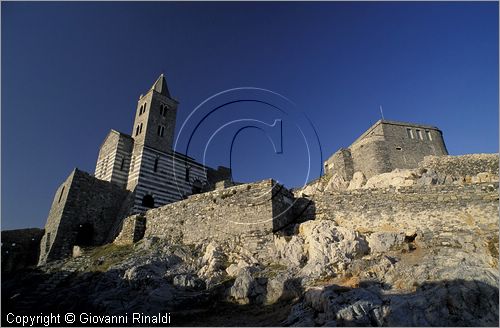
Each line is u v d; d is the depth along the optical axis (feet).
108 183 110.11
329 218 70.33
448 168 89.40
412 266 49.37
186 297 52.03
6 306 55.67
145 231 86.22
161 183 119.03
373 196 69.51
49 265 75.77
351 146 113.80
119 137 125.59
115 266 64.03
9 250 96.99
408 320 36.37
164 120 139.03
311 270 53.16
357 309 38.04
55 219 97.96
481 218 60.90
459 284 40.93
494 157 87.04
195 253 67.72
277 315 43.73
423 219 63.98
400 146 106.93
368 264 53.26
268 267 58.29
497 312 36.96
